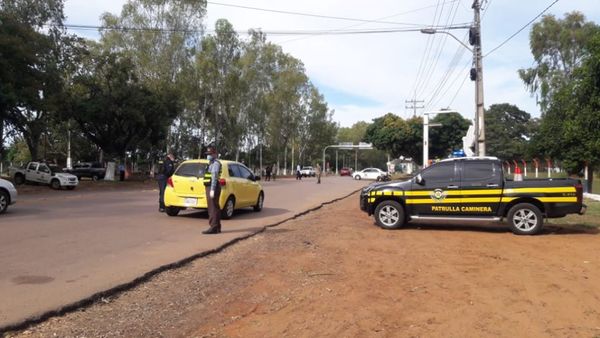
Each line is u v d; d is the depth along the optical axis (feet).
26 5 118.62
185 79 150.41
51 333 16.07
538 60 128.88
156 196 76.54
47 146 192.75
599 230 41.83
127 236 34.47
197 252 29.07
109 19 146.00
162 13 146.61
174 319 17.99
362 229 42.24
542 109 121.60
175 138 170.81
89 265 24.89
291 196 80.43
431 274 25.16
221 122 173.27
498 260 28.84
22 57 90.94
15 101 88.58
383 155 465.47
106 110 120.16
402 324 17.51
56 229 36.96
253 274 24.97
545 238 37.47
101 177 160.35
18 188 93.91
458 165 41.45
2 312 17.20
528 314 18.70
